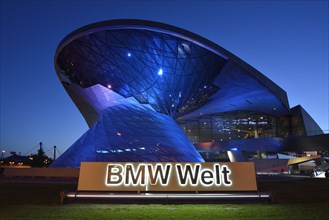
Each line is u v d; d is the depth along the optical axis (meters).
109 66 35.66
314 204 11.60
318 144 50.53
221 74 39.72
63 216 9.08
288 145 54.47
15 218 8.75
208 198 12.30
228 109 58.84
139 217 8.96
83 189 12.64
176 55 34.97
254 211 10.00
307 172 54.12
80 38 32.84
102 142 31.17
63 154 32.81
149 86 37.06
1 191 16.70
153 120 35.28
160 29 30.70
